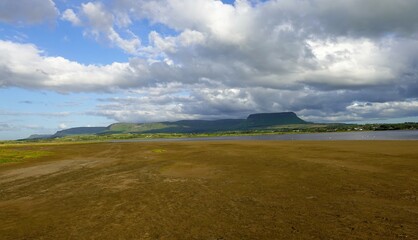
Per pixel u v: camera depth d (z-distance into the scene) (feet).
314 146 160.35
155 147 217.15
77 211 46.11
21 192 63.00
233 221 38.17
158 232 35.09
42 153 178.40
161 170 90.02
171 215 41.88
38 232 36.68
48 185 70.28
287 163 92.99
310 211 41.50
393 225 34.55
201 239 32.37
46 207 49.52
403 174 67.15
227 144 216.95
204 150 163.94
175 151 165.99
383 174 68.13
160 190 59.82
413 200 45.65
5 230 37.96
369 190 53.16
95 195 57.31
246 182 65.36
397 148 129.08
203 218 39.93
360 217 37.93
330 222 36.37
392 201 45.52
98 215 43.34
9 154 167.22
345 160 94.99
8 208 49.70
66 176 84.07
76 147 267.59
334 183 60.39
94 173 88.38
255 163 96.99
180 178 74.08
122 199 53.06
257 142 231.50
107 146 266.98
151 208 46.21
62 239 33.91
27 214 45.57
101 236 34.45
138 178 76.07
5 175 90.17
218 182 66.64
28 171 97.50
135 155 150.10
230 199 50.21
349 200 46.88
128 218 41.19
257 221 37.78
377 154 108.37
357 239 30.73
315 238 31.37
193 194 55.11
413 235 31.24
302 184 60.75
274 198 49.90
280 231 33.86
